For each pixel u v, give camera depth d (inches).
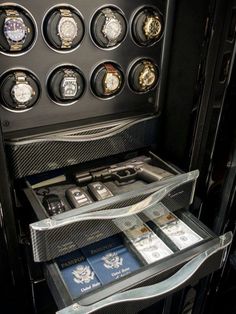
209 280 33.3
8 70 22.2
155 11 25.6
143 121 28.1
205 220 32.4
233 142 26.4
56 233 21.5
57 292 21.3
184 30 25.6
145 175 27.8
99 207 22.6
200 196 30.8
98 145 26.4
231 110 25.7
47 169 25.0
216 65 24.4
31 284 27.9
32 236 21.1
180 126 28.6
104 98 26.7
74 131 24.9
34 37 22.1
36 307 30.0
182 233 26.1
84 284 22.7
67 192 25.3
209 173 29.0
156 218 27.4
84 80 25.2
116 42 25.0
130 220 25.2
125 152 30.5
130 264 24.4
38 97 23.9
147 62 27.1
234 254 33.1
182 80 27.0
